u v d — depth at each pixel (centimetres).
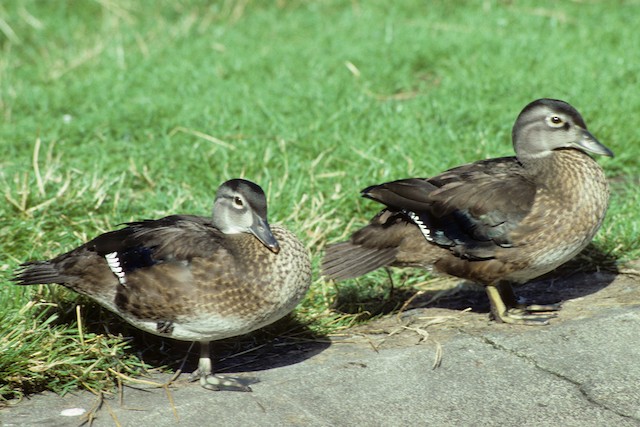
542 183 970
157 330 875
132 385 870
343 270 982
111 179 1266
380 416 798
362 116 1494
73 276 887
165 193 1255
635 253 1112
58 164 1283
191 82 1648
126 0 2030
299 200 1210
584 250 1112
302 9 2061
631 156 1361
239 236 889
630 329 924
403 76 1650
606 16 1928
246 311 859
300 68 1702
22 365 847
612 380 839
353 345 945
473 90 1562
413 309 1034
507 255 953
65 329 898
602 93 1512
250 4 2075
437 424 784
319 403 823
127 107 1542
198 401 828
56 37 1905
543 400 814
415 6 2020
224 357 938
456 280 1099
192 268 853
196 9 2041
